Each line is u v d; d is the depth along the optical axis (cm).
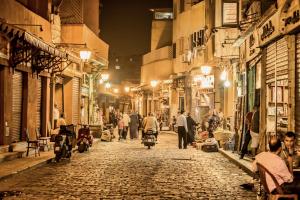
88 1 4028
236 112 2538
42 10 2673
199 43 4394
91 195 1205
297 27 1445
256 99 2138
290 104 1548
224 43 2695
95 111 4388
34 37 1816
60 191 1257
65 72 3047
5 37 1920
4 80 1977
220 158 2211
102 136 3462
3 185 1346
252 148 2003
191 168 1808
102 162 1986
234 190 1311
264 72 1967
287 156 985
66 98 3281
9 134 2028
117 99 8806
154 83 5441
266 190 878
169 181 1464
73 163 1934
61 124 2247
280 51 1733
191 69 4528
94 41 3716
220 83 3591
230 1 2864
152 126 2877
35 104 2406
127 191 1273
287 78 1648
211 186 1378
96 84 4491
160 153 2462
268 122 1897
